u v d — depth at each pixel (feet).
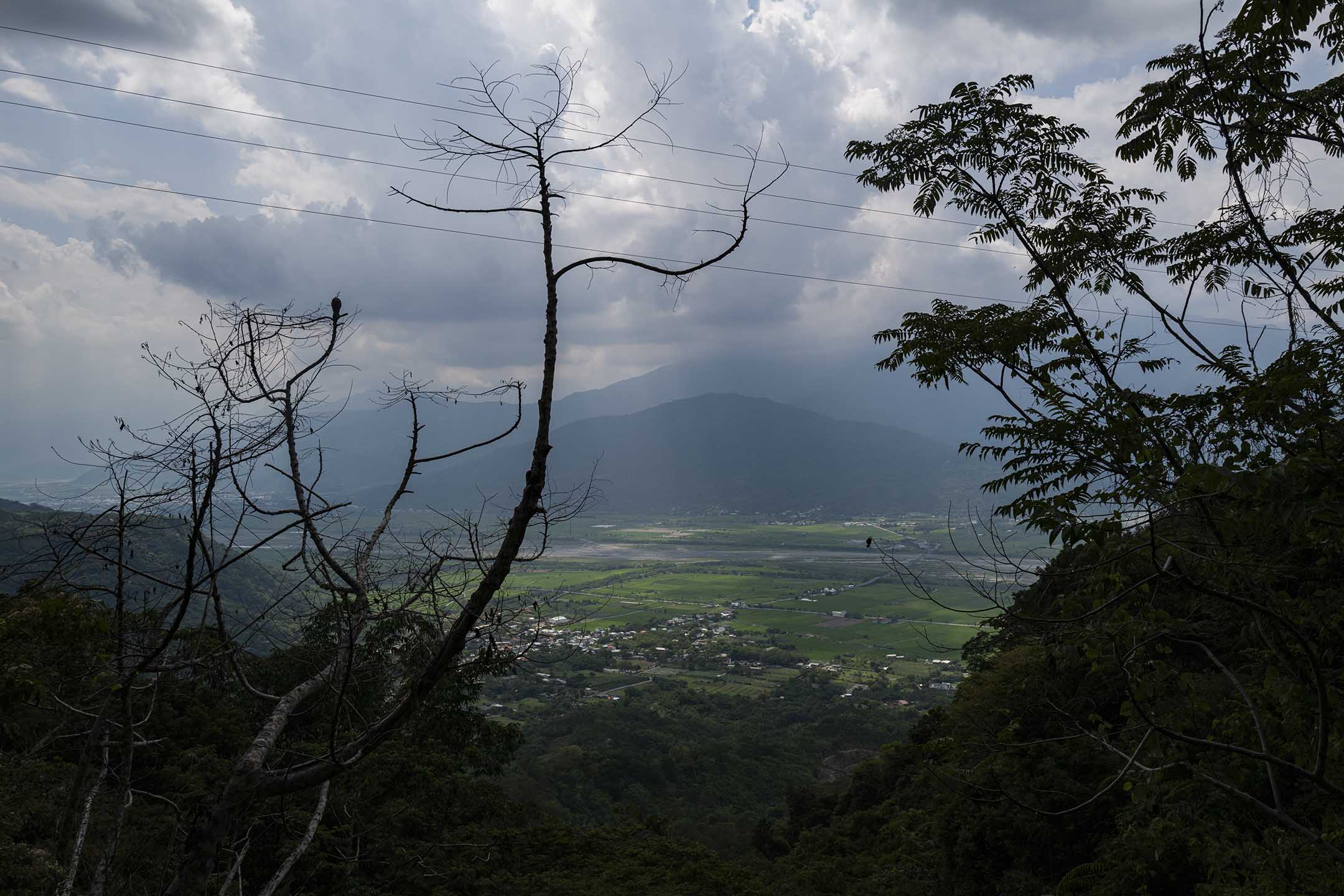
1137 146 32.94
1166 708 20.94
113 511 14.80
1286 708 19.47
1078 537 18.67
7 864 21.44
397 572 16.52
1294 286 28.14
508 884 51.42
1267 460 20.56
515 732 77.61
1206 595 19.49
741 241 18.22
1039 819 46.06
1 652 15.40
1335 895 21.50
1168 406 24.77
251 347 16.14
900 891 59.06
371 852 43.01
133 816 31.53
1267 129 29.09
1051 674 23.98
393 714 15.44
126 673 15.70
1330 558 18.99
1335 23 26.55
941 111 37.14
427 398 18.02
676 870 58.85
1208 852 22.95
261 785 14.82
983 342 32.27
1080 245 34.91
